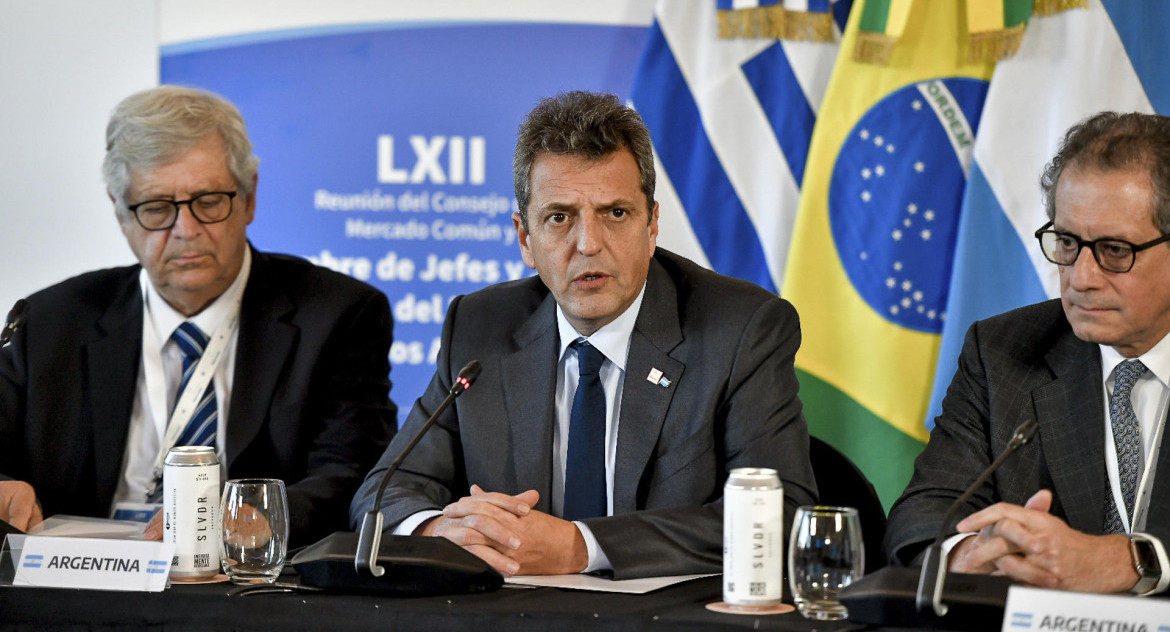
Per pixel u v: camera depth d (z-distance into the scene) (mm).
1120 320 2723
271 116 5312
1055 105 4598
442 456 3271
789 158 4977
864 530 3156
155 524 2908
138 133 3545
